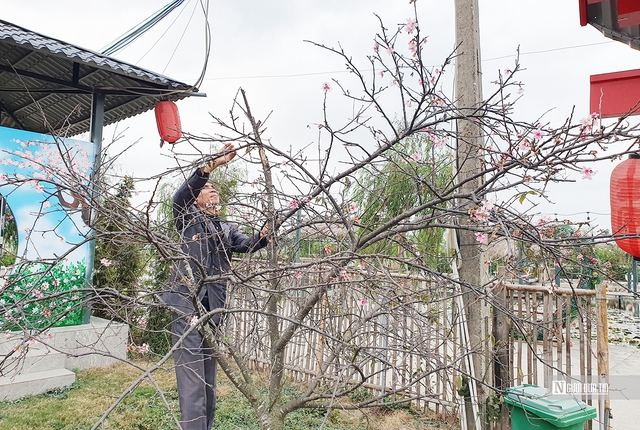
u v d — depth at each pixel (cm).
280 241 267
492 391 323
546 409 273
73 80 560
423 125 221
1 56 555
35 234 510
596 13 288
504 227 170
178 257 191
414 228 217
